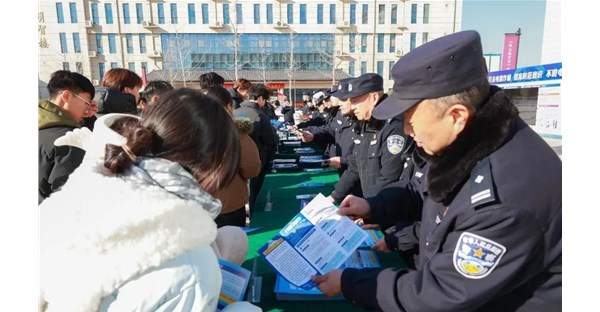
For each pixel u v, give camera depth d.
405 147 1.97
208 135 0.77
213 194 0.82
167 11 26.36
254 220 2.07
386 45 26.98
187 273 0.70
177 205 0.69
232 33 26.81
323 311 1.17
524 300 0.89
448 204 0.92
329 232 1.36
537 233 0.79
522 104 9.22
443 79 0.82
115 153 0.74
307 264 1.28
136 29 26.41
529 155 0.83
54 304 0.69
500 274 0.80
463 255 0.82
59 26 25.91
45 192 1.71
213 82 3.02
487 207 0.80
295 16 26.91
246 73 27.34
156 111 0.79
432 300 0.86
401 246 1.42
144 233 0.67
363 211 1.47
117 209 0.67
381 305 0.96
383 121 2.10
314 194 2.71
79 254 0.67
